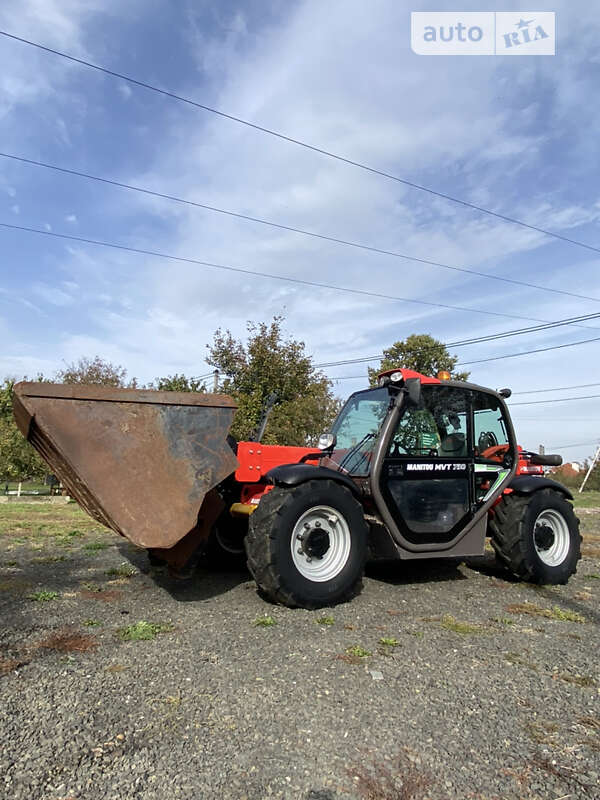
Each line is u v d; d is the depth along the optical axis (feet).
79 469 11.21
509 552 15.93
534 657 10.09
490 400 16.30
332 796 5.95
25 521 30.73
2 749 6.67
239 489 16.65
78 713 7.58
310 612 12.60
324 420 63.36
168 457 11.96
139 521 11.45
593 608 13.69
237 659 9.64
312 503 13.05
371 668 9.37
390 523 14.05
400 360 73.72
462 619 12.36
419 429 14.96
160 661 9.49
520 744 7.08
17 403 11.47
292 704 7.99
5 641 10.36
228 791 5.98
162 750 6.72
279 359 62.80
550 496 16.47
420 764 6.58
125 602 13.24
